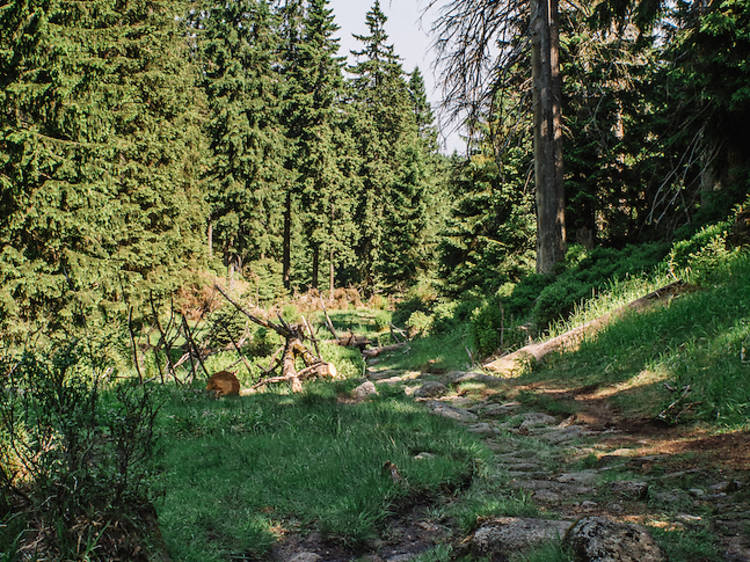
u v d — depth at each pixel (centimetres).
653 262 1377
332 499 458
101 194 1530
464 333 1914
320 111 4975
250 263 4459
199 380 1145
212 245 4481
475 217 2489
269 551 379
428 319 2550
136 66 2269
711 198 1390
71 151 1398
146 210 2372
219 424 702
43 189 1338
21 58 1342
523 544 345
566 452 616
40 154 1328
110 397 627
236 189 4019
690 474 466
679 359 823
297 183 4903
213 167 4069
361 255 6169
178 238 2511
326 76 5050
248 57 4316
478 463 563
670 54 1570
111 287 1606
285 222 4938
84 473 318
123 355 1239
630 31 2116
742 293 905
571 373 1030
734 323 809
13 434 358
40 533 304
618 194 2097
